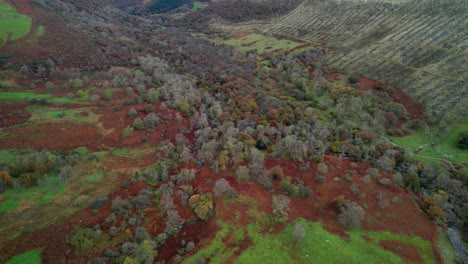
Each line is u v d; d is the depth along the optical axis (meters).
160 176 89.44
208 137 106.75
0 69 122.25
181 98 124.88
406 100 128.62
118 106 116.44
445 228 81.50
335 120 117.75
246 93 134.38
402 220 82.38
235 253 72.69
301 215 83.12
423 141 110.31
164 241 73.81
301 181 92.44
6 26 146.38
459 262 73.75
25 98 112.94
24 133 96.44
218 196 86.44
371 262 71.88
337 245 75.31
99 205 77.25
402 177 93.38
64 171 82.06
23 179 76.62
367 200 87.75
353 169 97.56
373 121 114.94
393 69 145.75
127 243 68.12
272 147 106.31
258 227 79.44
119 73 140.62
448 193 87.81
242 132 106.75
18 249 65.50
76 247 67.62
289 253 73.38
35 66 129.38
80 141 98.00
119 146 98.94
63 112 109.50
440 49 143.88
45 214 73.00
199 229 77.69
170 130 110.06
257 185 91.19
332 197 88.56
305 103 129.38
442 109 117.81
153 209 79.44
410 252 74.44
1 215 70.25
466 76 126.00
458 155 102.31
